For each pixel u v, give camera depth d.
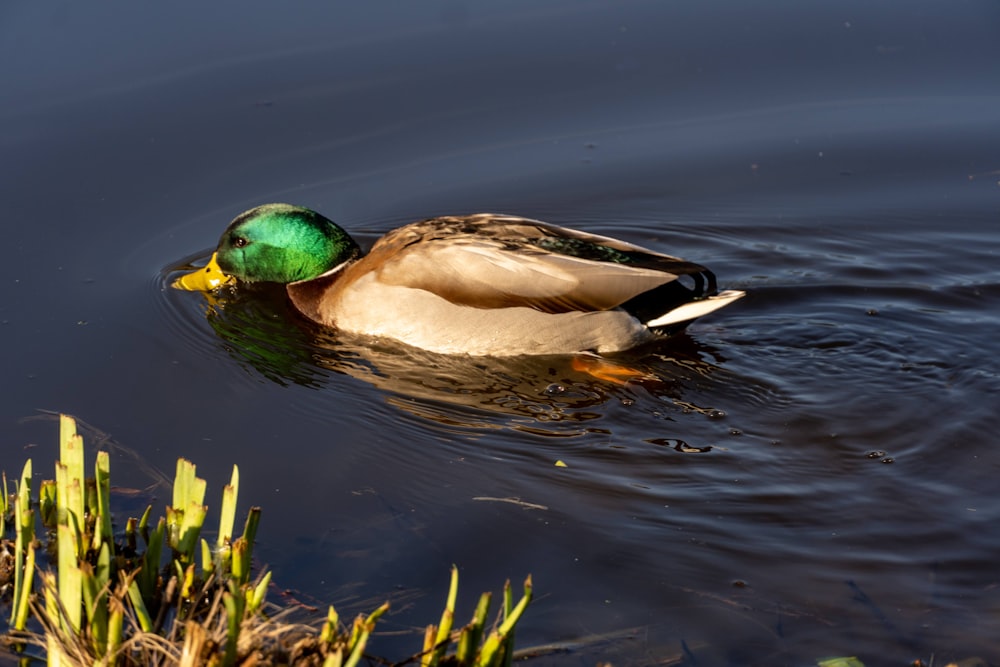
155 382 11.34
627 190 15.50
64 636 7.18
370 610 7.86
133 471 9.59
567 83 17.52
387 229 14.62
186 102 16.70
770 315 12.92
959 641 7.59
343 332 12.75
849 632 7.69
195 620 7.58
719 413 10.91
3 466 9.56
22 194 14.60
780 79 17.64
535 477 9.70
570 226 14.87
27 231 13.97
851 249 14.26
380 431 10.54
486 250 12.04
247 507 9.12
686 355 12.10
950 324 12.52
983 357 11.79
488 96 17.22
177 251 14.03
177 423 10.53
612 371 11.83
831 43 18.42
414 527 8.88
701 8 19.52
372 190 15.34
